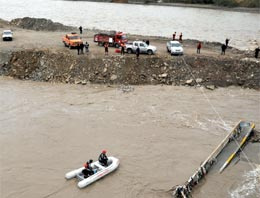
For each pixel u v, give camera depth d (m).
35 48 42.53
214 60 40.34
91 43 47.72
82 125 28.59
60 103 32.66
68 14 96.00
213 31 76.50
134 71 38.69
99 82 37.75
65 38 44.28
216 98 35.12
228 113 31.81
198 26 83.50
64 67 39.09
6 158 23.59
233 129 27.42
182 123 29.58
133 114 30.89
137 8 121.00
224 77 38.78
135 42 41.72
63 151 24.73
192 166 23.55
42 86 36.81
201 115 31.20
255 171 23.25
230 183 21.88
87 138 26.62
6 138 26.14
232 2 133.25
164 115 30.91
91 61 39.28
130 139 26.72
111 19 89.31
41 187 20.81
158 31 73.06
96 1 139.62
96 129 28.03
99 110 31.45
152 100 33.97
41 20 61.62
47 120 29.20
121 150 25.16
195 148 25.80
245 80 38.53
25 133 27.00
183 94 35.75
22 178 21.58
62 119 29.48
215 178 22.36
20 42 46.09
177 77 38.59
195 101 34.16
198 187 21.41
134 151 25.09
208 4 138.88
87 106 32.22
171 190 20.95
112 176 22.17
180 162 23.97
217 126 29.25
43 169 22.56
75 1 136.62
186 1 141.00
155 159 24.22
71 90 35.94
